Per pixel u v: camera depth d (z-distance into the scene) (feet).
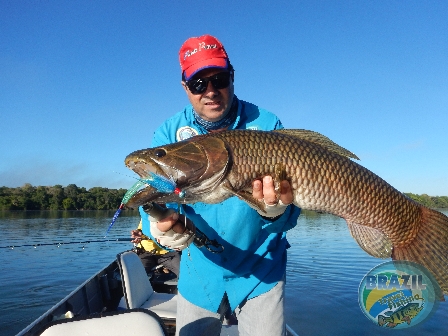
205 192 3.28
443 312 7.77
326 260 14.23
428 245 3.82
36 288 11.91
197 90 3.76
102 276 6.70
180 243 3.38
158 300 6.37
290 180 3.30
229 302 3.83
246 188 3.28
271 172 3.25
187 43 3.84
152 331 2.84
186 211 3.83
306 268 13.00
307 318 8.16
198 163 3.19
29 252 18.06
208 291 3.84
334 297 9.73
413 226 3.80
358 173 3.55
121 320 2.83
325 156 3.43
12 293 11.35
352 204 3.53
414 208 3.81
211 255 3.81
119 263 5.82
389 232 3.75
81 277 13.25
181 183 3.17
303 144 3.40
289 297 9.76
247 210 3.64
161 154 3.20
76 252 18.15
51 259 16.46
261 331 3.67
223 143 3.26
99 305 6.35
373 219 3.65
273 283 3.75
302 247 17.13
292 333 5.09
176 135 4.04
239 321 3.93
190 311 3.90
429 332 7.00
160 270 8.47
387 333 7.31
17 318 9.30
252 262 3.75
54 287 12.02
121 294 7.32
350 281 11.28
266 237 3.81
